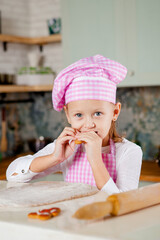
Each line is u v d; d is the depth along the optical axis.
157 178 2.28
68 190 1.03
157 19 2.53
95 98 1.26
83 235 0.65
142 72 2.62
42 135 3.59
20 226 0.73
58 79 1.33
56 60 3.43
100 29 2.77
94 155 1.20
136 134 3.10
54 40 3.21
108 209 0.74
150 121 3.03
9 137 3.41
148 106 3.04
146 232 0.67
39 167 1.37
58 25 3.24
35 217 0.77
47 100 3.54
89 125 1.27
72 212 0.82
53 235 0.68
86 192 1.00
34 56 3.21
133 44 2.63
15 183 1.19
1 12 3.26
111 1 2.70
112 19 2.71
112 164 1.41
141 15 2.59
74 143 1.36
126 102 3.14
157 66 2.55
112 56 2.73
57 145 1.34
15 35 3.39
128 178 1.34
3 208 0.87
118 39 2.70
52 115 3.52
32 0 3.52
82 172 1.46
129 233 0.66
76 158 1.49
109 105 1.31
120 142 1.49
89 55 2.84
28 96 3.60
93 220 0.74
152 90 3.01
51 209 0.81
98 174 1.18
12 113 3.44
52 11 3.41
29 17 3.53
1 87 2.87
